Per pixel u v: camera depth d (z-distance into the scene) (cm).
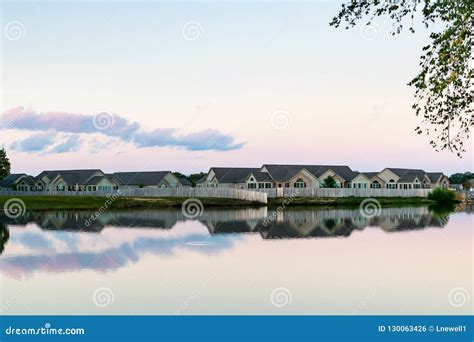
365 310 1479
